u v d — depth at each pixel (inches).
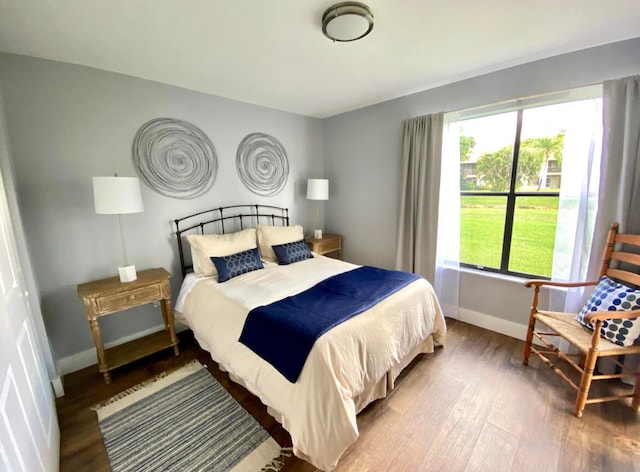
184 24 63.6
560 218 85.9
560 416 65.7
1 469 31.9
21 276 61.9
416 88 110.4
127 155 92.3
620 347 62.6
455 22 64.9
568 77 81.7
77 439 62.0
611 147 73.8
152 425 65.6
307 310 67.7
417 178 114.8
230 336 71.5
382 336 67.6
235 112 119.6
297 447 52.2
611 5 58.8
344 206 153.2
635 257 69.0
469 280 110.4
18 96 73.7
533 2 57.6
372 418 66.2
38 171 77.7
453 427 63.4
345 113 143.7
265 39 71.0
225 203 120.0
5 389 36.9
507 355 90.4
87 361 88.9
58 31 64.8
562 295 88.3
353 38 66.3
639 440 58.9
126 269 84.8
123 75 89.7
